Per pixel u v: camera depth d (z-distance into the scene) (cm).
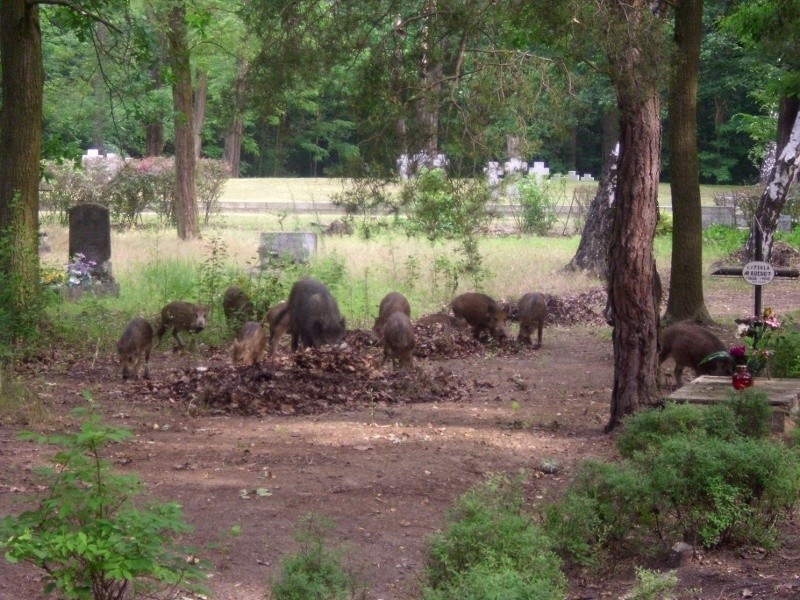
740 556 714
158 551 471
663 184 5275
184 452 929
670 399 999
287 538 709
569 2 984
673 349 1255
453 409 1164
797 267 2742
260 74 1233
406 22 1215
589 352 1612
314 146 5872
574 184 4819
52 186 3372
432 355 1531
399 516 771
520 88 1235
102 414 1075
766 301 2194
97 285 1938
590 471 744
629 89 982
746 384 1027
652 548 704
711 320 1791
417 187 1262
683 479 719
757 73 4275
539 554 600
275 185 5181
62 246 2683
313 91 1456
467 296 1648
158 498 779
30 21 1502
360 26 1207
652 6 1627
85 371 1323
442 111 1240
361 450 955
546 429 1072
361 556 682
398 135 1235
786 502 749
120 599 488
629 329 1034
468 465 918
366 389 1223
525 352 1603
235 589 620
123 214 3438
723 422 848
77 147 1766
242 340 1309
